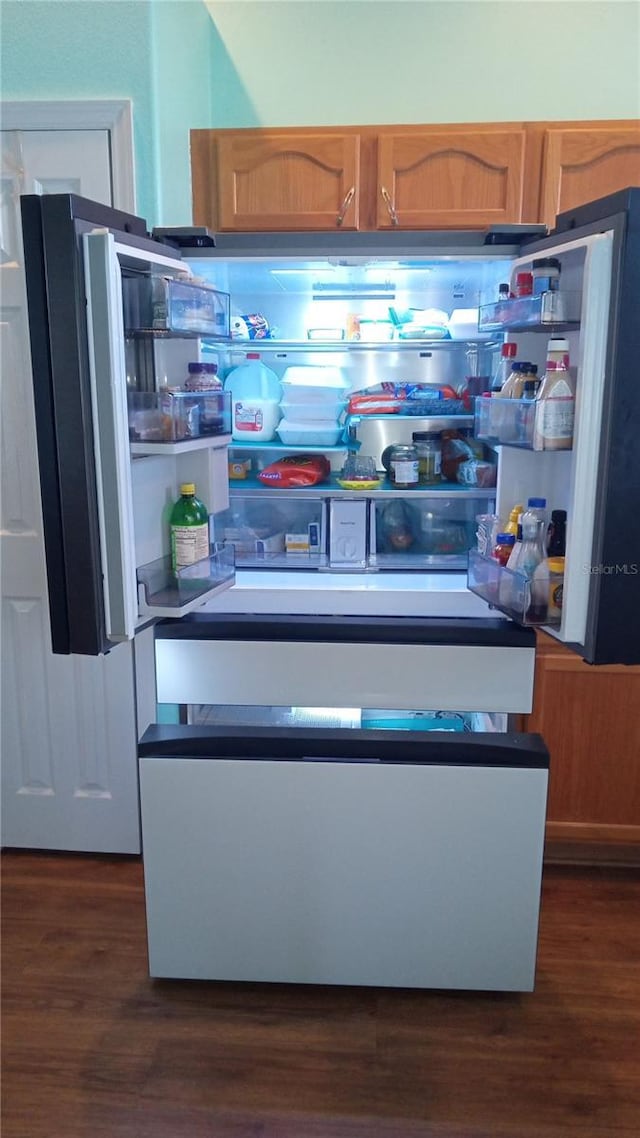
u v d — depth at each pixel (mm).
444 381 2285
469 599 1910
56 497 1401
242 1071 1533
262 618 1840
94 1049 1583
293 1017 1670
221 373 2211
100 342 1321
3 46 1816
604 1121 1430
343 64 2277
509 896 1635
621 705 2119
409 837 1617
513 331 1785
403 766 1582
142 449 1520
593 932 1951
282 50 2277
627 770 2160
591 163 2078
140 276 1545
